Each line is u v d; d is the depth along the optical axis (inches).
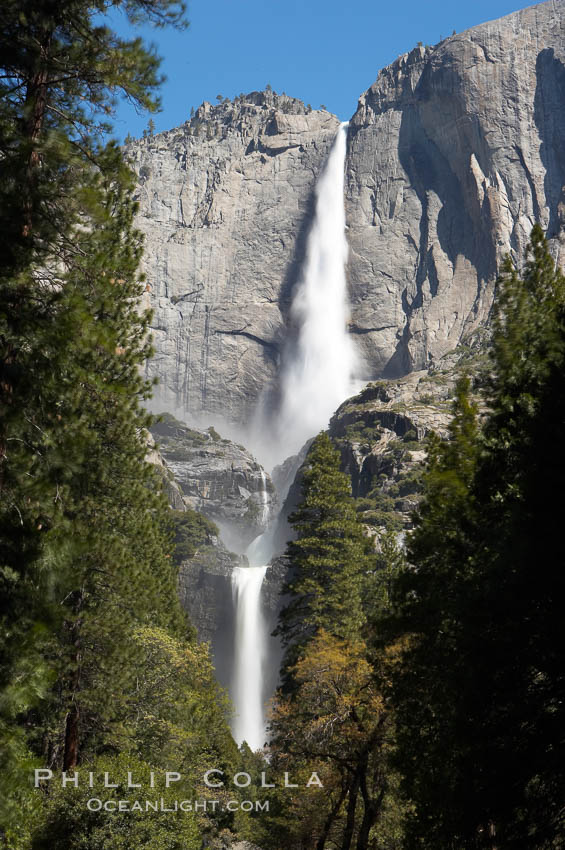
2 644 665.6
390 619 1019.9
